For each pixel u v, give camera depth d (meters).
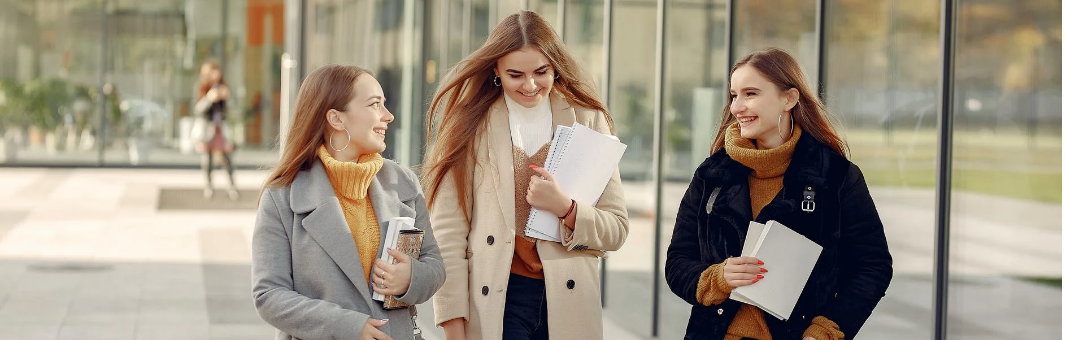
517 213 3.94
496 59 3.89
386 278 3.31
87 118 25.33
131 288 9.87
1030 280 3.82
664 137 7.37
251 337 7.71
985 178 4.10
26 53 25.00
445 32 13.61
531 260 3.93
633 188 8.01
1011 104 3.91
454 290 3.89
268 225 3.34
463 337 3.93
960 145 4.27
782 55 3.41
